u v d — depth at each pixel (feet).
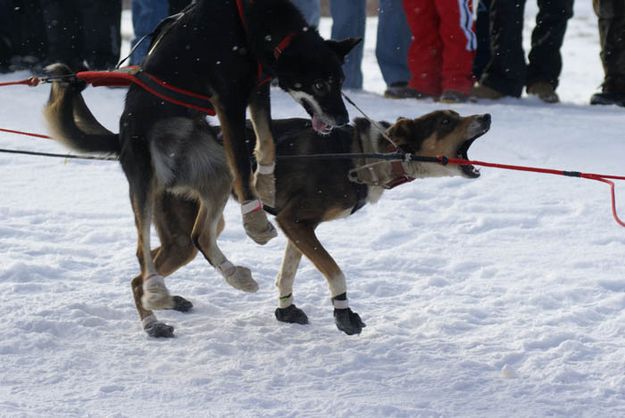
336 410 18.37
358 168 23.40
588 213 33.37
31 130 40.22
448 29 43.73
